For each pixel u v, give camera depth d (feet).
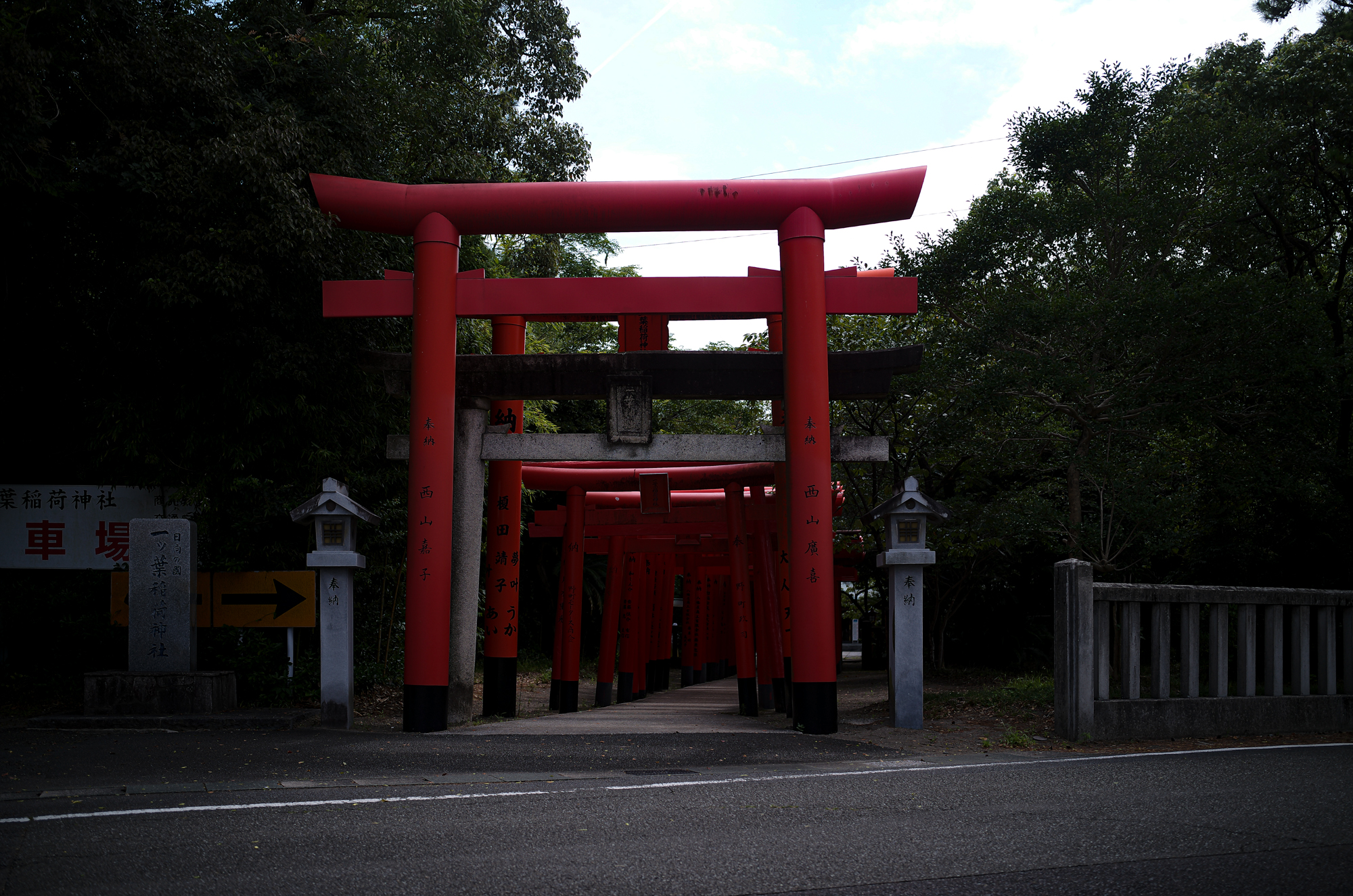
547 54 59.21
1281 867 14.44
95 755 26.04
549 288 35.22
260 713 34.24
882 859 14.98
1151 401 43.68
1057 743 29.58
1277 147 49.11
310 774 23.49
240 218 40.04
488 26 58.34
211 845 15.96
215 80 40.19
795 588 33.30
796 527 33.35
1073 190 46.47
